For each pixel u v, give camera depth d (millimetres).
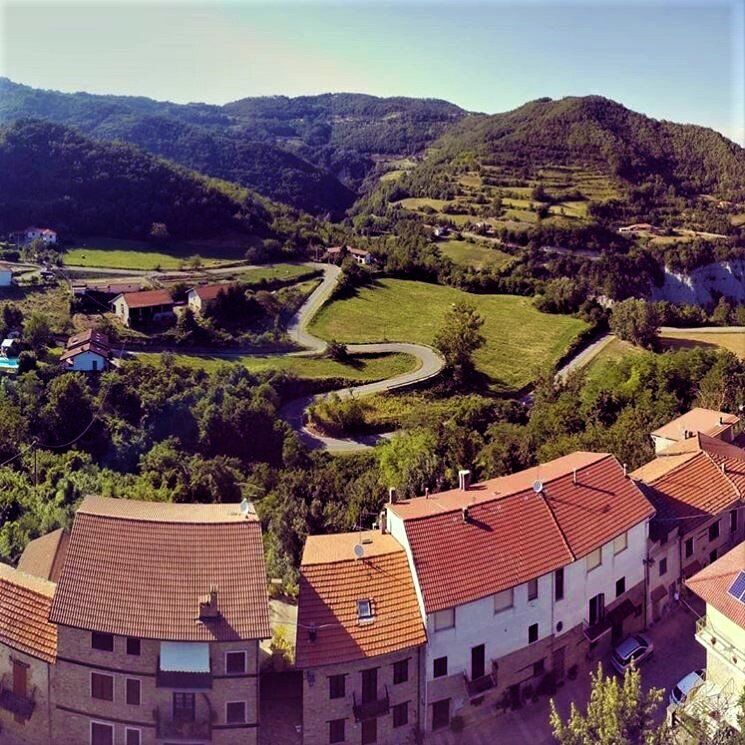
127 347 149625
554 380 149375
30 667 41719
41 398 110875
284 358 157250
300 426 134250
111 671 40156
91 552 41594
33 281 169000
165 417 116562
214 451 115312
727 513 58688
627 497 52500
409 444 94250
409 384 151000
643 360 112750
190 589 40406
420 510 47906
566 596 47812
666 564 54625
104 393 116875
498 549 45750
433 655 42938
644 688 47062
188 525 42719
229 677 39969
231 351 157875
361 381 151375
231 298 170750
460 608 43438
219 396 124500
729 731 34531
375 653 40938
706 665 46469
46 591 43125
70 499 74500
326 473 94438
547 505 49594
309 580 43031
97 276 183125
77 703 40906
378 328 180750
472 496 51031
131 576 40812
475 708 44562
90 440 106938
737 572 42469
